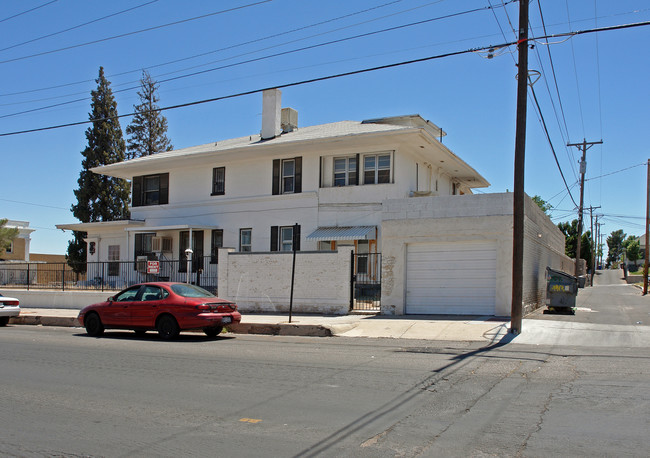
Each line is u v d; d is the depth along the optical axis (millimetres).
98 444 5641
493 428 5938
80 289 24578
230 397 7492
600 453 5094
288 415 6582
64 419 6559
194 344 12828
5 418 6629
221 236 28000
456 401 7117
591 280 57625
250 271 19625
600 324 14492
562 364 9531
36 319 19750
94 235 32594
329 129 27141
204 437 5812
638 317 16672
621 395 7246
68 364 10109
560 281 17906
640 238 103750
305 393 7660
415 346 12039
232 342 13219
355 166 24734
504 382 8180
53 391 7973
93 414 6762
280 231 26297
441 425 6082
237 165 27844
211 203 28438
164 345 12648
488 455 5113
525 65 12953
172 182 29984
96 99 39750
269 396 7520
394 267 17438
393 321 15789
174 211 29688
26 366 9938
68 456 5312
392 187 23672
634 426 5910
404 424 6137
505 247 16078
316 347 12148
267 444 5555
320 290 18391
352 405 6992
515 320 13117
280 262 19141
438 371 9070
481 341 12492
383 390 7785
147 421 6434
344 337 13938
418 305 17234
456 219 16688
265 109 28547
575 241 63500
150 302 14023
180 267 28109
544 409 6652
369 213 24047
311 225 25359
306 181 25672
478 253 16578
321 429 6012
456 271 16812
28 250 52219
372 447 5398
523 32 12898
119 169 30812
